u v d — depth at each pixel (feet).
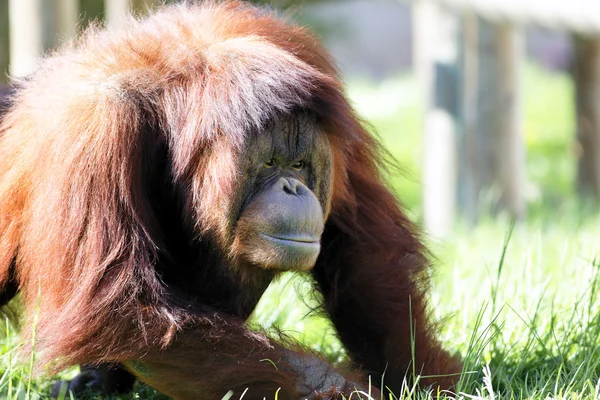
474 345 22.74
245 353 18.60
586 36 67.05
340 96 20.76
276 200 19.58
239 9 23.15
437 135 58.39
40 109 20.90
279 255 19.53
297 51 21.71
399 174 25.63
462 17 57.00
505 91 58.95
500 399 20.01
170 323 18.47
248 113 19.60
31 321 20.17
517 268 31.96
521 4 55.77
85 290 18.74
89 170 19.29
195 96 20.11
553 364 23.11
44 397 23.45
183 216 20.74
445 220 58.39
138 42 21.16
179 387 18.74
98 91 19.89
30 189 20.48
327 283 23.45
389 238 23.34
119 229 19.15
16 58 39.19
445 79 57.67
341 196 22.36
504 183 59.41
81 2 51.83
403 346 22.02
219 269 21.22
